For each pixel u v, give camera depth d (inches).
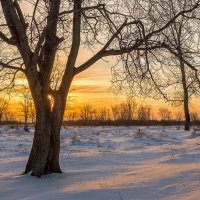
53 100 458.6
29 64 433.4
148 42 462.0
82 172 453.1
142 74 473.7
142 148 858.8
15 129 1721.2
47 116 445.7
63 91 462.3
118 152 714.8
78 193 323.9
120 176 404.2
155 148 835.4
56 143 452.4
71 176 427.2
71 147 871.7
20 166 538.0
